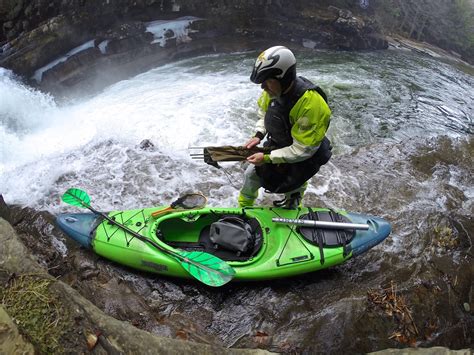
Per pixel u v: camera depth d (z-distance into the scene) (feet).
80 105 22.38
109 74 25.67
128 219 10.72
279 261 9.96
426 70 34.83
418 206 14.92
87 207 10.87
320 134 8.49
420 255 12.57
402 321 10.23
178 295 10.12
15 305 6.17
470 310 11.12
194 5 30.58
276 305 10.11
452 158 18.63
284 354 9.10
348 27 36.27
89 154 16.11
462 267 12.28
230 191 14.71
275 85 8.20
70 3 23.90
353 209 14.56
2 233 7.38
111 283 10.14
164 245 9.91
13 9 22.04
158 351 6.44
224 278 9.29
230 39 33.17
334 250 10.27
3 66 20.98
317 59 33.65
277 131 9.04
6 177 14.33
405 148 18.81
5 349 5.39
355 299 10.46
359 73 30.99
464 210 15.19
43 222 12.15
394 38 44.29
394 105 25.58
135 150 16.49
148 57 28.22
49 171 14.75
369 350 9.51
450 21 48.52
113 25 26.71
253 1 33.30
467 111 26.61
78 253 10.90
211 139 18.58
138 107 21.54
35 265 6.98
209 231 10.97
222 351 6.94
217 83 25.77
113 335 6.31
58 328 6.04
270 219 10.68
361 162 17.34
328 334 9.60
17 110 19.43
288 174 9.71
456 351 7.72
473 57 49.73
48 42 22.76
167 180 14.89
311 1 37.65
